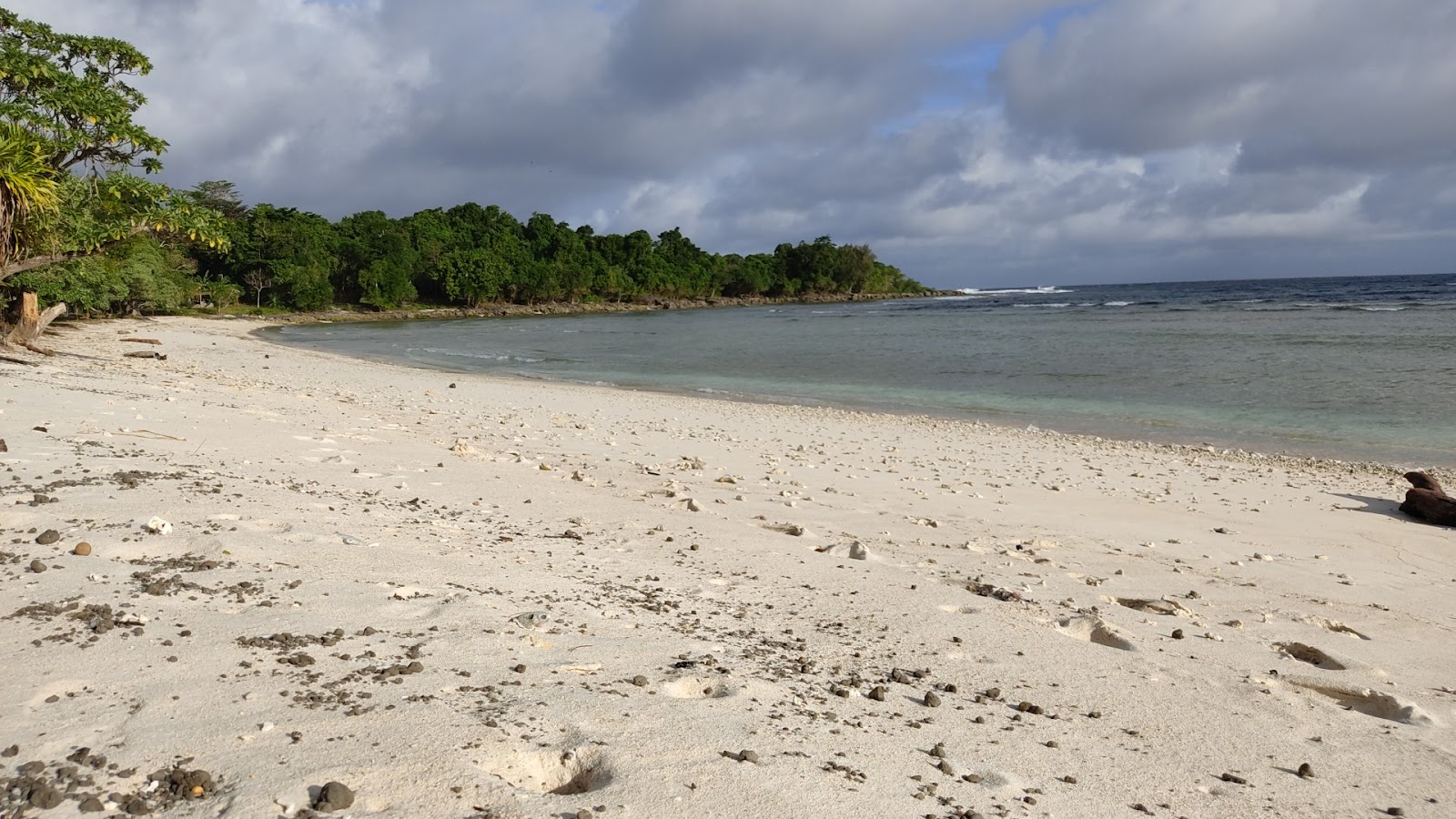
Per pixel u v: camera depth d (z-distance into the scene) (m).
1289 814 3.92
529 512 8.95
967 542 9.46
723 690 4.59
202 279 88.69
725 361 43.16
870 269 180.75
